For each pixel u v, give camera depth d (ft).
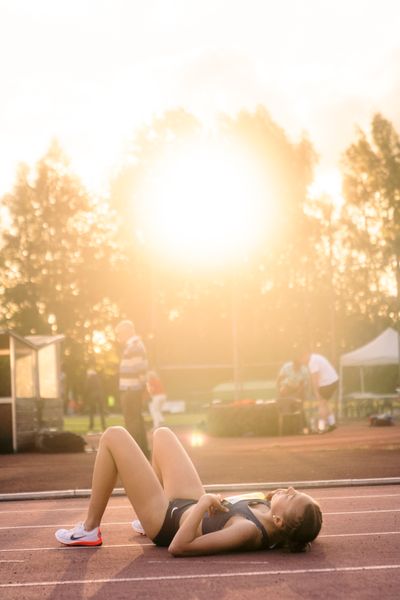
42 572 23.44
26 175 271.28
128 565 23.84
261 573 22.20
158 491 25.90
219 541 24.26
